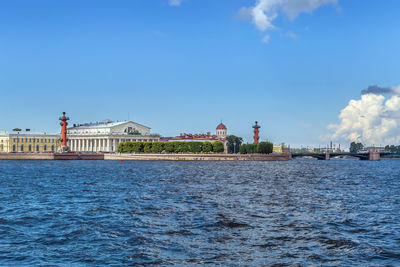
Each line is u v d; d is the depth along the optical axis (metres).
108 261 26.97
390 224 38.50
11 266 25.91
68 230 35.47
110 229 35.78
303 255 28.45
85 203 51.09
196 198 56.44
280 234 34.19
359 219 40.91
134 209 46.25
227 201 53.47
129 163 180.38
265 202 52.94
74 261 26.95
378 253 28.97
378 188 75.44
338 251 29.42
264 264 26.59
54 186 73.19
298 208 47.91
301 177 103.62
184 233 34.38
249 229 36.00
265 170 133.25
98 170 123.88
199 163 184.88
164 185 76.25
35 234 34.03
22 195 59.38
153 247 30.16
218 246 30.53
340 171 138.12
